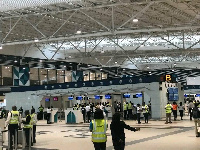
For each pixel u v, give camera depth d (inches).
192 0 882.1
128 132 733.3
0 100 1654.8
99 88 1331.2
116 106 1318.9
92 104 1231.5
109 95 1317.7
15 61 1558.8
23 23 1146.0
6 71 1675.7
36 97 1492.4
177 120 1122.7
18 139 535.8
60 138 657.0
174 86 1325.0
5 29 1226.6
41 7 938.1
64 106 1533.0
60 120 1272.1
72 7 949.8
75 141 601.6
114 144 313.1
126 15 1088.2
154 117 1192.8
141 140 583.8
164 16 1113.4
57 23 1167.6
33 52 1632.6
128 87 1256.8
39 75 1861.5
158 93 1188.5
